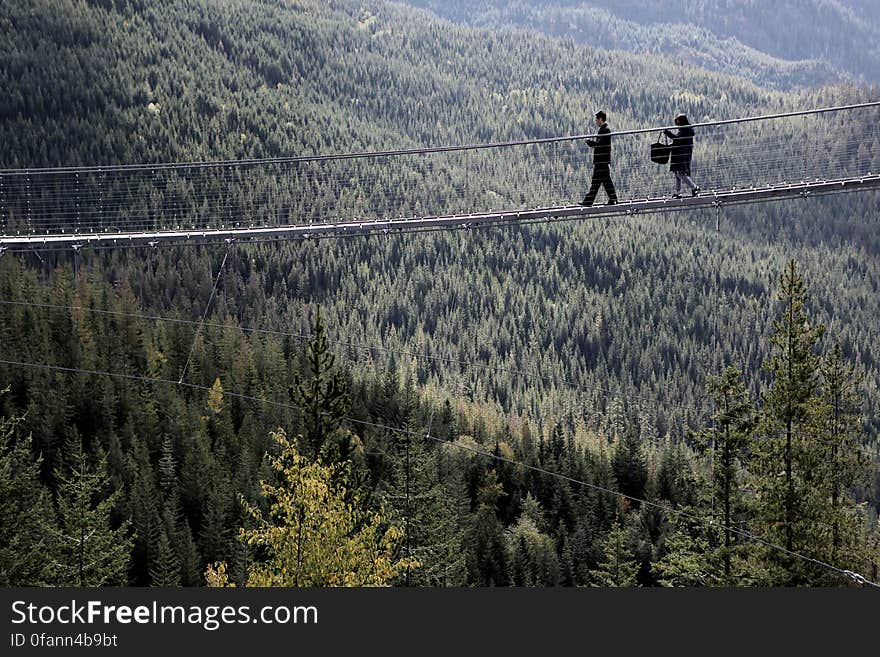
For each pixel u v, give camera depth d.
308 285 164.62
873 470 34.12
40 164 185.50
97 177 121.94
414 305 171.00
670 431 121.06
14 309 99.69
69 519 41.09
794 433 32.22
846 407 34.69
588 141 24.70
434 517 45.50
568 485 88.88
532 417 124.88
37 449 86.06
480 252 183.12
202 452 84.75
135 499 72.81
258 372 101.31
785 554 30.34
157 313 124.50
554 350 170.62
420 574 41.72
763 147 117.50
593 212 24.70
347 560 24.27
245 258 159.75
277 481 25.28
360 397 96.44
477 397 130.88
